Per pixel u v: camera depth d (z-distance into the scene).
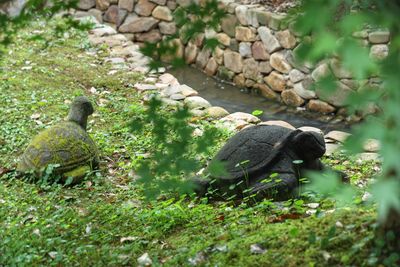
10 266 6.35
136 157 10.17
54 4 5.39
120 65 14.70
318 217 6.54
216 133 5.12
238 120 11.93
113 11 18.58
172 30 17.98
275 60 15.16
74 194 8.73
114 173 9.63
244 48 15.93
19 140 10.64
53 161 9.00
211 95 15.80
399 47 3.11
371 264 5.29
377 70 3.04
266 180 7.87
